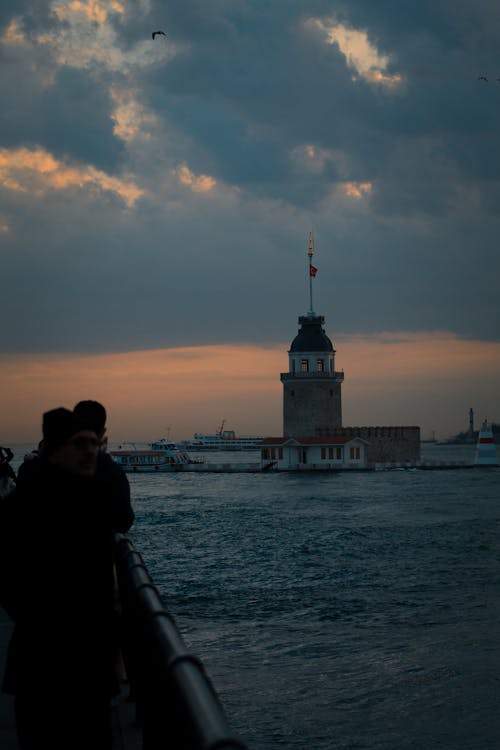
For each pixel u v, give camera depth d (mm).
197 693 3734
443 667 28125
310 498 102250
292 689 26031
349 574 46719
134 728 7832
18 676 5336
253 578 45656
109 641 5449
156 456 178000
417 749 21172
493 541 59312
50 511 5301
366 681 26844
